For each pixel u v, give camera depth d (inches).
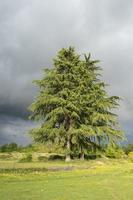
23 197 636.7
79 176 1053.8
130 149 2856.8
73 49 2000.5
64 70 1988.2
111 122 1985.7
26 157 2036.2
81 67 1961.1
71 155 2010.3
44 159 1989.4
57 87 1966.0
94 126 1967.3
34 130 1859.0
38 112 1979.6
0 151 2881.4
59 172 1180.5
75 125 1953.7
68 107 1893.5
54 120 1861.5
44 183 853.8
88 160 1932.8
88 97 1935.3
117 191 720.3
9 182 868.0
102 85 2020.2
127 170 1246.3
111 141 1959.9
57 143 1899.6
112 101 2014.0
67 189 746.8
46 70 1952.5
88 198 631.2
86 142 2006.6
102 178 994.7
